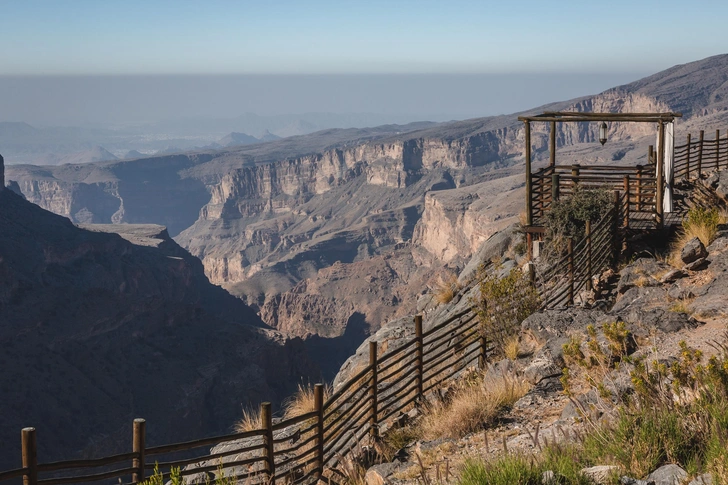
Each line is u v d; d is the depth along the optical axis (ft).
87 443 354.54
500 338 43.11
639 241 59.36
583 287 52.90
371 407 36.81
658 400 22.07
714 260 44.83
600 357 30.50
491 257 71.61
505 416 31.09
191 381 428.15
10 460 321.73
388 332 69.87
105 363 422.82
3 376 370.12
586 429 22.35
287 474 30.73
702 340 31.63
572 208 60.13
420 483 22.53
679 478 17.83
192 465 46.39
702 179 83.35
